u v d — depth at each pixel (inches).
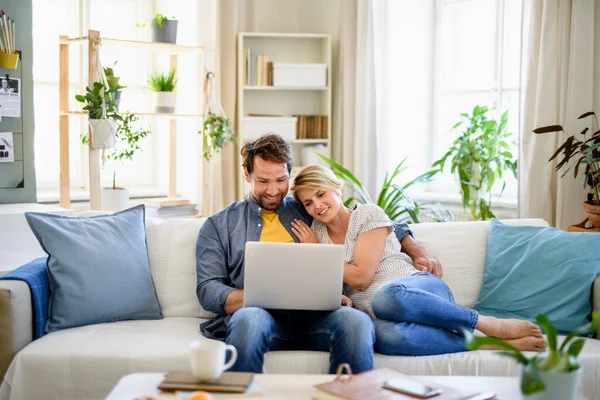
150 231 104.8
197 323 97.6
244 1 191.2
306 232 98.3
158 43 159.9
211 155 169.9
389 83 178.4
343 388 62.2
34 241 132.4
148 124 198.7
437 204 176.6
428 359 85.1
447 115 180.7
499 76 168.4
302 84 185.6
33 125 149.0
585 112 140.9
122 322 96.3
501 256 103.4
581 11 139.2
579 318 95.3
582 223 134.3
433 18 180.1
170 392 63.7
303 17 199.5
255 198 100.2
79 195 179.6
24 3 145.7
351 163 185.3
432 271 98.7
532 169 145.9
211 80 169.3
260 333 80.7
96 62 145.6
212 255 97.6
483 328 87.2
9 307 84.0
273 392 64.5
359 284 93.5
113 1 189.2
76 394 83.6
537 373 59.1
